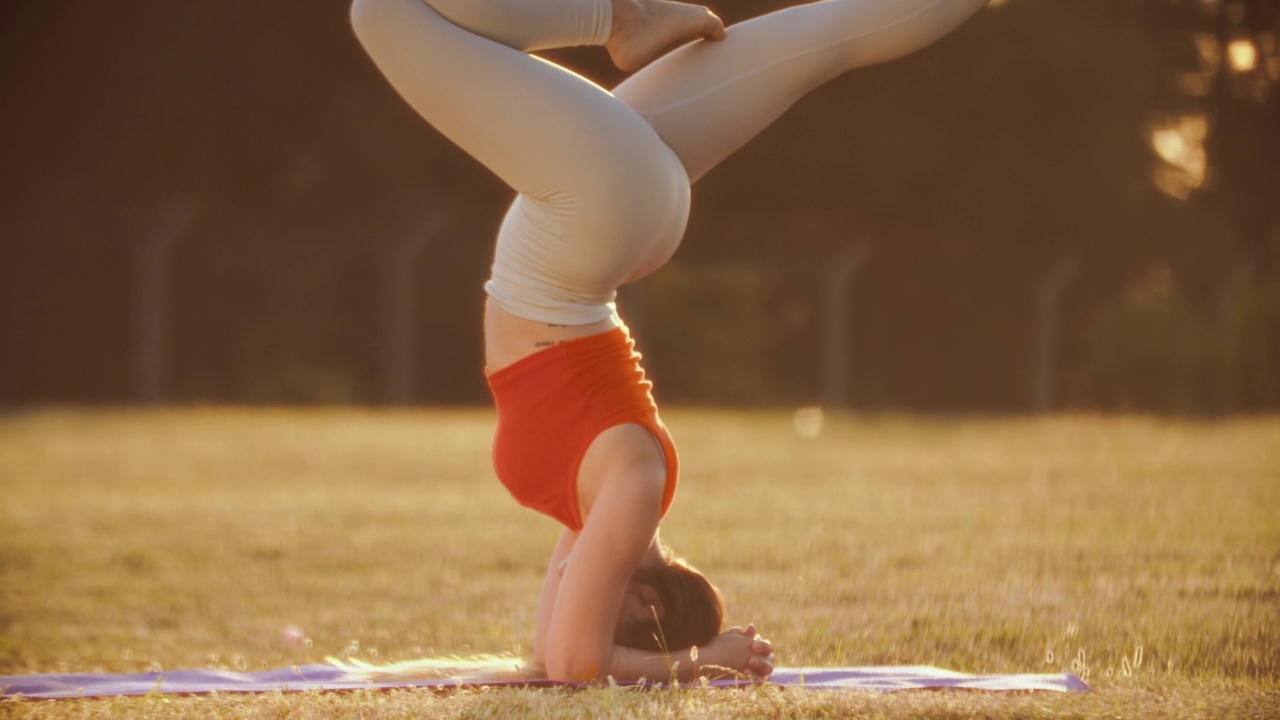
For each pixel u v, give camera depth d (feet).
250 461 77.25
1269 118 182.09
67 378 137.28
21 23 153.07
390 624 31.94
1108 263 167.73
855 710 18.80
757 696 19.71
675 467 22.74
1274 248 146.61
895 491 59.31
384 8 21.79
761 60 23.53
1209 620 28.48
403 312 122.11
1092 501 53.11
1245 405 135.33
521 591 36.22
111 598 36.55
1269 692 20.66
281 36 157.99
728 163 167.84
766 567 37.96
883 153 166.40
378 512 55.01
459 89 21.71
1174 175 188.55
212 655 28.55
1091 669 24.00
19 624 33.06
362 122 157.48
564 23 22.47
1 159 153.17
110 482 66.74
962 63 168.76
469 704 19.47
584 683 20.90
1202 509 49.44
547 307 22.43
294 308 145.18
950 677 22.35
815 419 119.75
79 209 153.58
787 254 140.67
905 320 159.43
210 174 157.89
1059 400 156.46
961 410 155.33
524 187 22.00
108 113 155.43
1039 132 172.55
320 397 139.44
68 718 19.27
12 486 64.75
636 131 21.94
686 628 22.39
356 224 156.97
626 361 22.75
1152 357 139.85
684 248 145.89
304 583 38.45
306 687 21.48
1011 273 161.38
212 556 43.73
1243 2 179.11
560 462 22.43
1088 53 168.35
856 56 23.79
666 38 23.11
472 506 57.06
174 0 155.12
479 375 147.84
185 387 139.13
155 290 116.37
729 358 143.74
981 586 33.81
